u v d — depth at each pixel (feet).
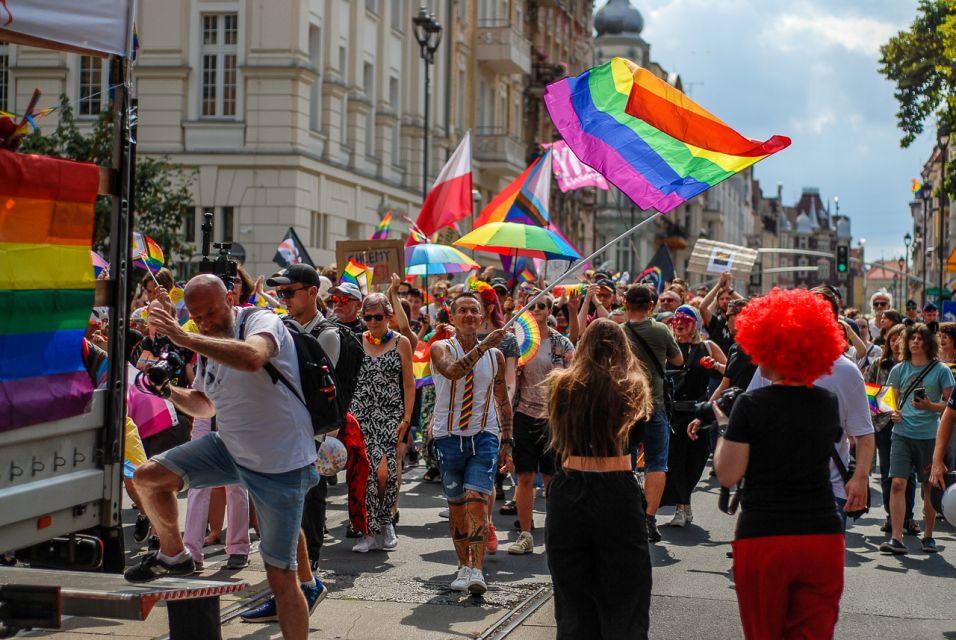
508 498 43.04
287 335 19.95
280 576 20.20
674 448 36.86
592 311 46.03
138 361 29.27
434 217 57.52
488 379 27.78
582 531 18.71
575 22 217.77
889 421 35.86
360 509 31.40
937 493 32.78
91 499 17.35
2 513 15.52
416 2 125.70
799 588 16.35
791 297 16.65
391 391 32.22
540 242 42.93
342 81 104.58
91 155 73.97
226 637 22.91
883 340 53.16
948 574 30.68
